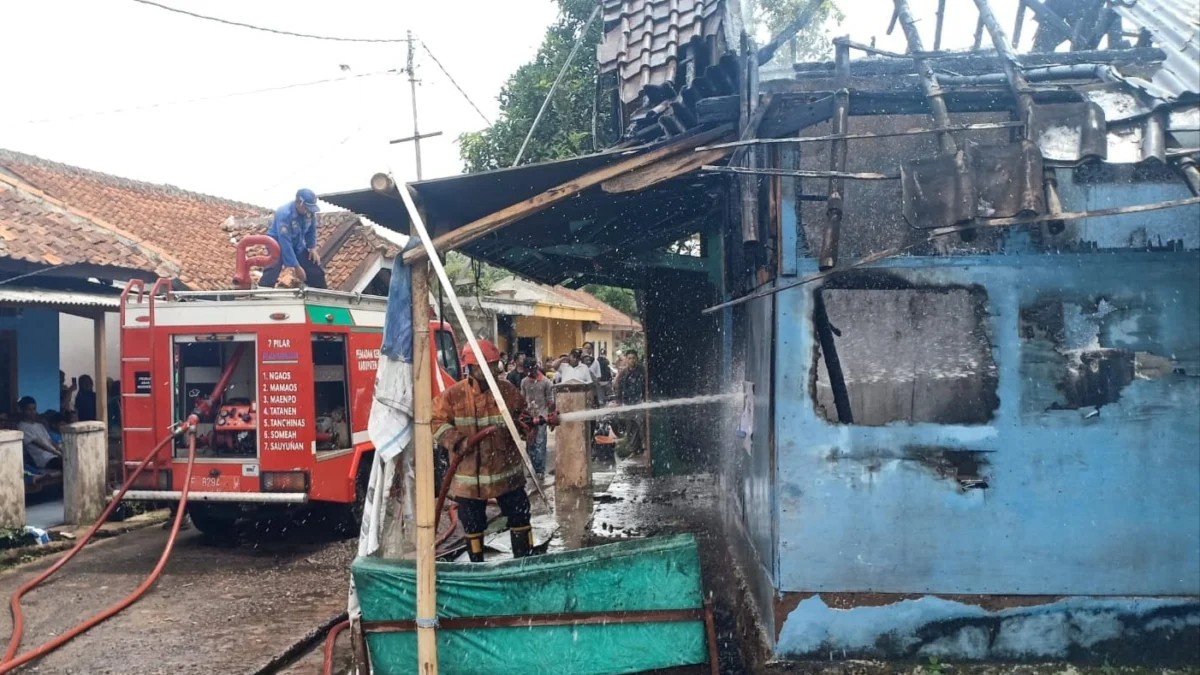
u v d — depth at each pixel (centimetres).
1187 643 446
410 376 460
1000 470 451
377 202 456
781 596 459
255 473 840
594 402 1328
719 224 752
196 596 710
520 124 1369
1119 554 448
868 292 455
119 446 1230
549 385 1210
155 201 1739
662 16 716
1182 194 444
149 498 850
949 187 357
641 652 434
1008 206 352
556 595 435
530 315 2427
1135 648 448
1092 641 450
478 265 744
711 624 431
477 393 633
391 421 457
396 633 443
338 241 1614
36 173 1530
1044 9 599
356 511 930
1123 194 446
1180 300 446
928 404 454
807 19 493
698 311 1046
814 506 457
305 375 836
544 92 1355
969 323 453
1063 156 356
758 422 534
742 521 624
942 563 454
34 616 660
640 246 773
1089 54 446
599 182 423
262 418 841
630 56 697
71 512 961
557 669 434
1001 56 394
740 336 642
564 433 1080
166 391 862
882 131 457
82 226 1134
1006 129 436
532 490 1061
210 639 601
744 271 601
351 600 477
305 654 587
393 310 456
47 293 996
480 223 425
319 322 859
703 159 425
